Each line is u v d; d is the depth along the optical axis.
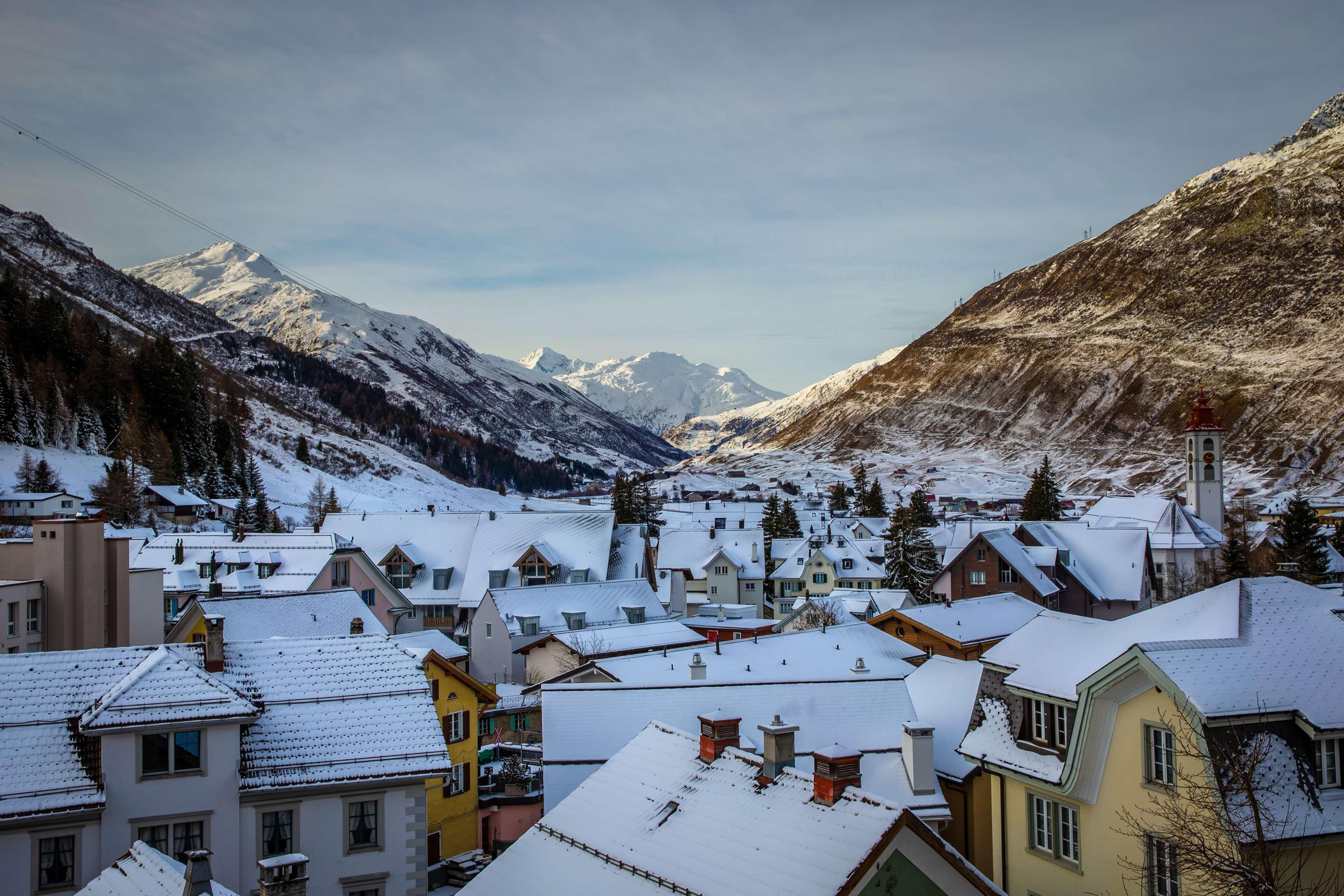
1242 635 27.20
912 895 21.52
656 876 23.12
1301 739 24.56
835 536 130.62
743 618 106.00
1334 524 158.38
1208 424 146.25
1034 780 30.06
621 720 38.53
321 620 57.16
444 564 104.88
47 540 52.72
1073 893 28.94
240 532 90.00
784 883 21.09
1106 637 31.88
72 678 28.84
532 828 27.59
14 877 25.28
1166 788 25.62
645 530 110.88
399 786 29.30
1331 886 24.06
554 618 85.75
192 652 31.06
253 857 27.77
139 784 26.75
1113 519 135.50
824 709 39.38
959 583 101.31
